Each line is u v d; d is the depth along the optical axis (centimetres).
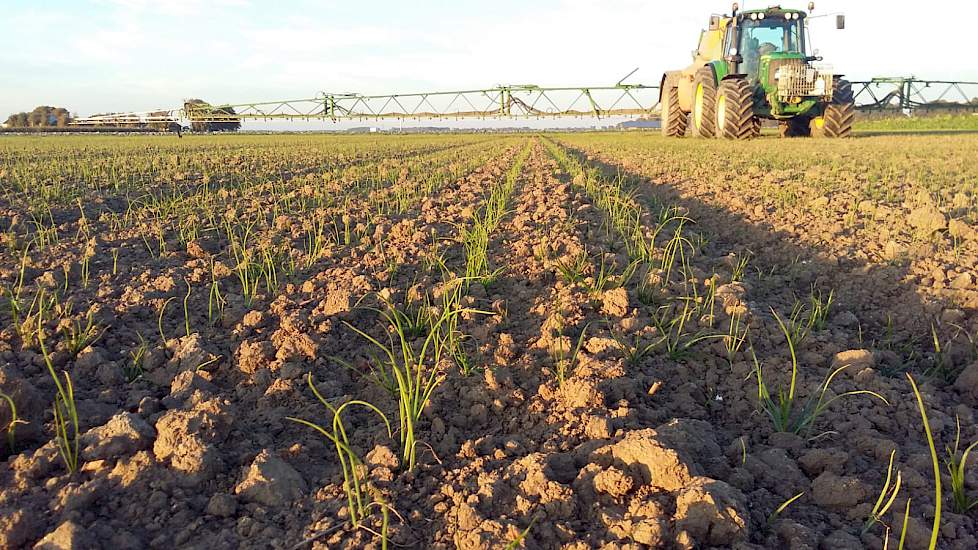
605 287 453
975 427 279
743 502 215
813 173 993
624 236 593
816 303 420
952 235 597
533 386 321
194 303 431
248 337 379
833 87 1823
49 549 198
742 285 469
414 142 2844
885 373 340
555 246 554
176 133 5006
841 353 341
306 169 1291
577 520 218
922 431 280
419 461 257
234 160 1484
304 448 263
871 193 828
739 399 313
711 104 1980
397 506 229
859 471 250
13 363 331
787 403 281
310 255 538
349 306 408
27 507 221
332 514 222
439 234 635
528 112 4081
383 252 559
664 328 388
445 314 346
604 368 321
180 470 241
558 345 351
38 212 692
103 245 573
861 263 527
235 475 246
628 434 246
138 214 710
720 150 1533
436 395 309
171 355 353
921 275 484
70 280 469
